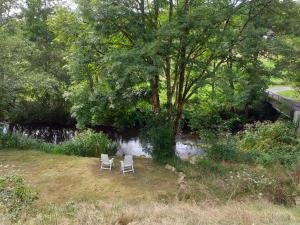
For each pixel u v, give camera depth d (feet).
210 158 60.64
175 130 63.87
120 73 50.03
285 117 90.12
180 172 52.90
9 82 64.95
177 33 49.01
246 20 59.36
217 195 44.68
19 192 31.58
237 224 22.70
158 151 58.54
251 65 58.23
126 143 89.04
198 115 69.15
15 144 64.39
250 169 53.57
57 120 105.50
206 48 57.72
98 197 42.96
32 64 95.50
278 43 56.29
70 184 47.01
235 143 67.56
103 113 64.85
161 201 41.09
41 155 59.82
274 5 58.39
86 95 62.85
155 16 57.57
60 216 24.86
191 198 43.39
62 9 62.80
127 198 42.78
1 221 22.70
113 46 59.93
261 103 101.71
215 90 58.75
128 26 53.57
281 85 137.28
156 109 62.54
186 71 63.46
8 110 86.12
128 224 22.54
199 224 22.27
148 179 49.96
